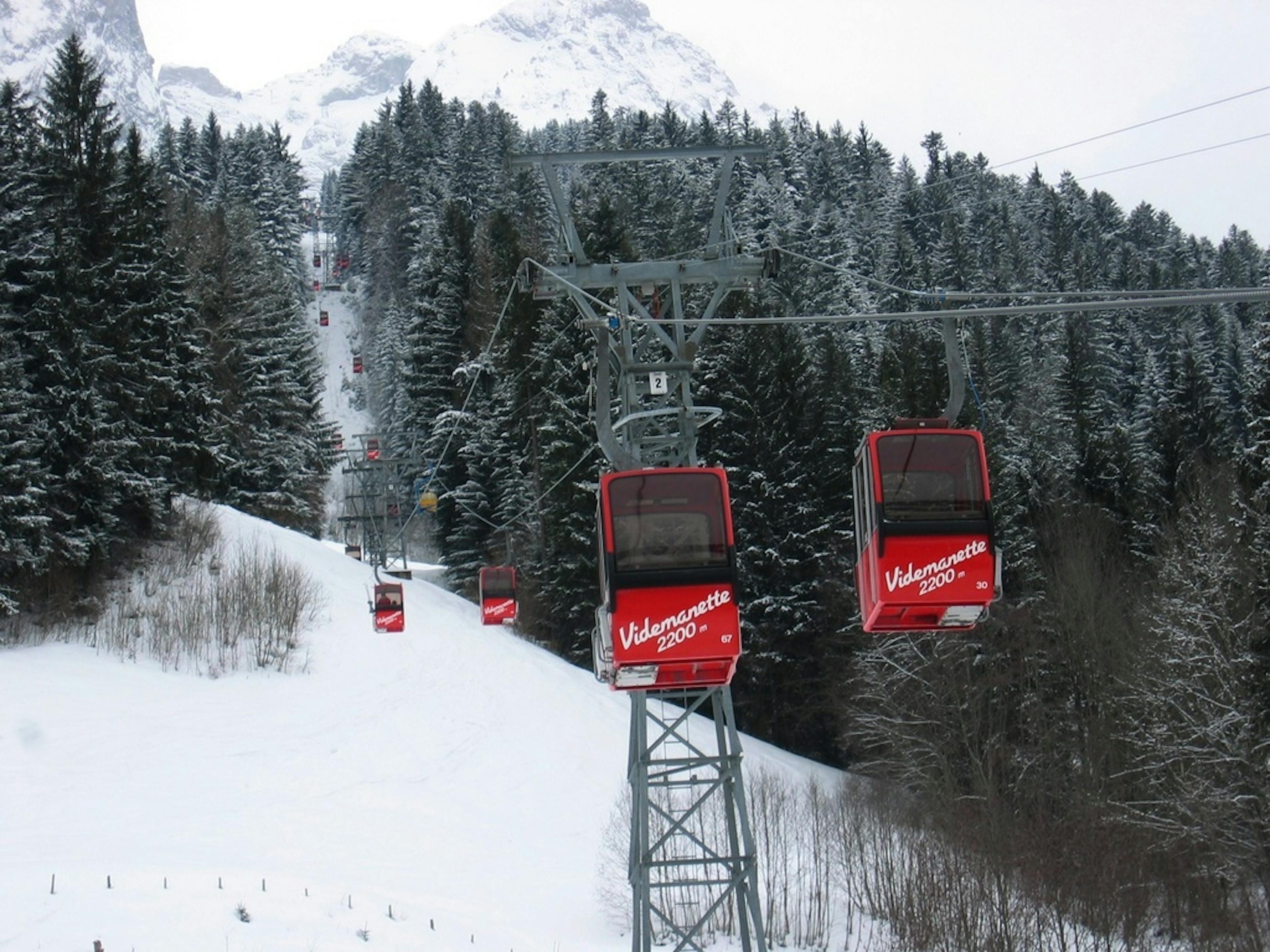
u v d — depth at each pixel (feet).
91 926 63.72
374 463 224.53
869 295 298.97
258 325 245.45
